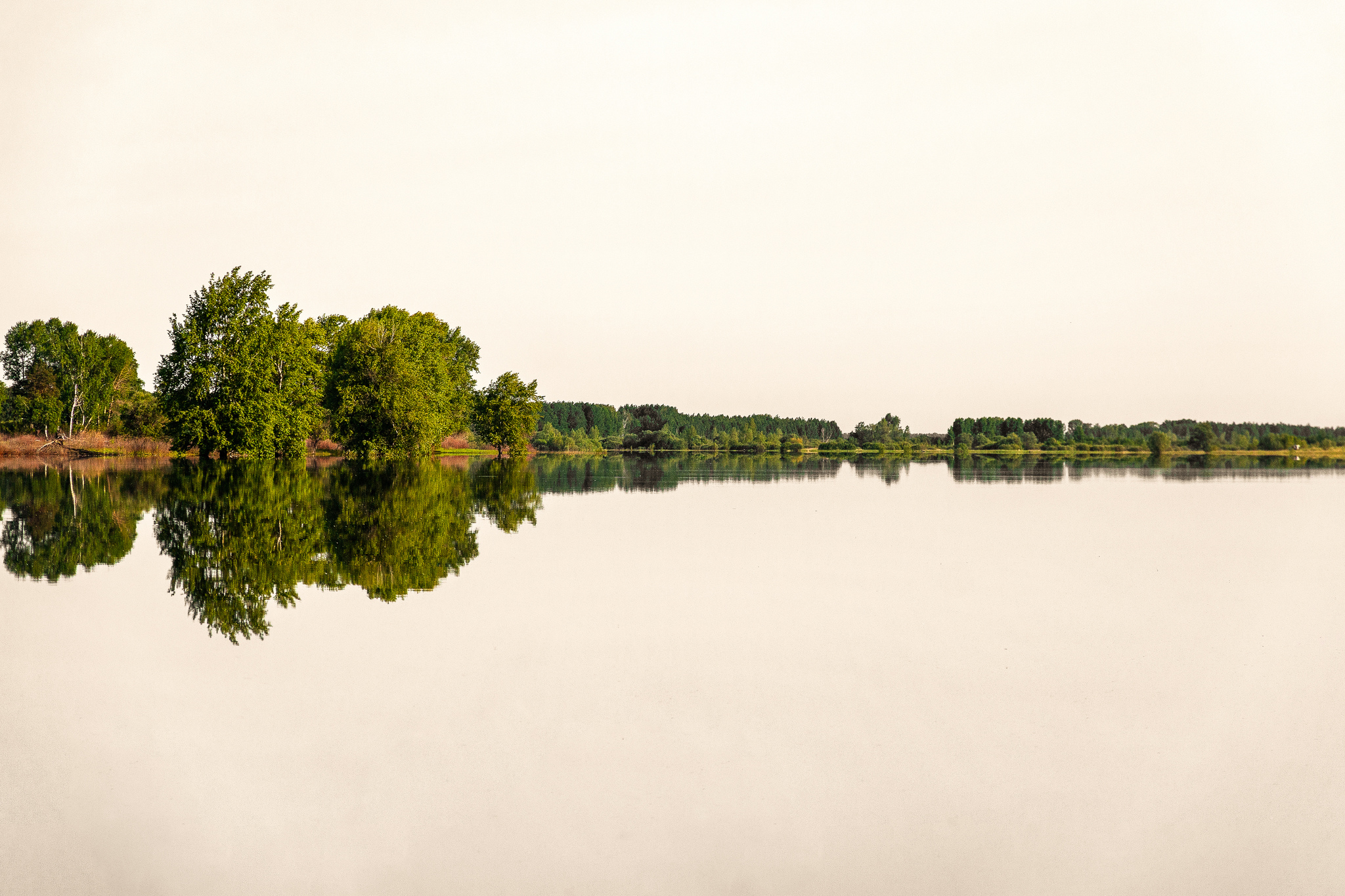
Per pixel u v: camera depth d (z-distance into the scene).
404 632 13.45
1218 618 15.41
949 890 6.62
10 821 7.54
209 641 12.84
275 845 7.17
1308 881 6.80
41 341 102.81
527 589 16.92
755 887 6.59
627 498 40.28
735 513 32.81
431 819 7.57
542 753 8.91
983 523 30.22
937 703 10.65
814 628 14.23
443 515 29.98
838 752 9.09
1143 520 31.45
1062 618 15.27
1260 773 8.76
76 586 16.75
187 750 8.95
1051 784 8.41
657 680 11.30
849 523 29.84
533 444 150.88
